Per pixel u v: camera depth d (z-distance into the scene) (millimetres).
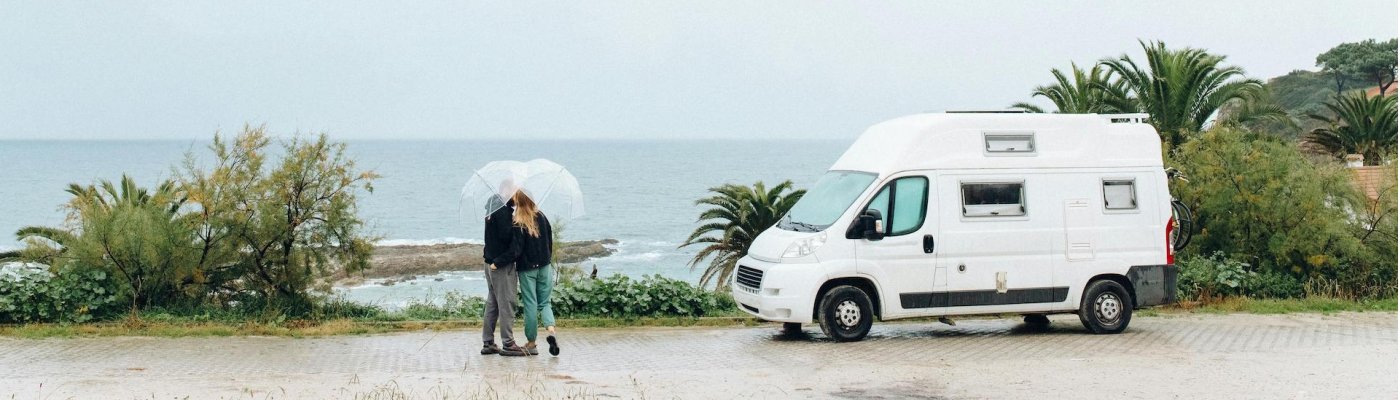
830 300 10719
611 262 62500
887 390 8133
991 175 11109
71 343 10148
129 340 10391
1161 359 9711
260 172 12078
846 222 10750
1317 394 7988
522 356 9805
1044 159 11281
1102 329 11422
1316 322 12570
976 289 11008
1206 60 29531
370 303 13117
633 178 190125
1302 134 49812
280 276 12219
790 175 198500
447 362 9438
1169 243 11570
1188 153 16016
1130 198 11523
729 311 13250
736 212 32156
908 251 10828
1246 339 11102
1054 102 32969
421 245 63969
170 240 11766
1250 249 15617
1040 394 7992
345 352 9961
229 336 10828
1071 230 11273
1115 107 31078
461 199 9641
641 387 8188
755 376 8734
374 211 110188
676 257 65625
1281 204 15125
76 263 11625
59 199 120875
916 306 10906
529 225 9578
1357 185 15750
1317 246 15016
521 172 9648
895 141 11141
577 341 10922
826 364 9422
